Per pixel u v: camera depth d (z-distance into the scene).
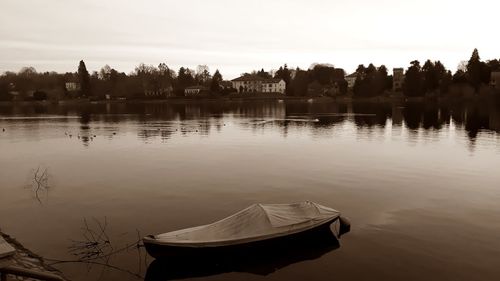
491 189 29.55
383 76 191.12
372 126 74.31
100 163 39.53
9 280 14.70
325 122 83.19
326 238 20.58
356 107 140.88
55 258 18.50
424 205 25.91
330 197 27.70
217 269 17.55
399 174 34.31
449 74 166.50
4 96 171.12
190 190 29.41
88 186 30.61
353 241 20.25
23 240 20.52
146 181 32.06
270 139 56.66
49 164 39.09
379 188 29.89
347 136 59.69
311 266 17.78
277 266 17.77
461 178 32.88
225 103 182.12
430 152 45.16
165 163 39.28
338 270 17.47
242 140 55.69
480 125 73.50
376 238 20.62
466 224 22.56
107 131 67.25
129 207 25.62
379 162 39.47
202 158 41.91
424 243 20.05
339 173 34.69
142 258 18.52
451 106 130.12
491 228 21.97
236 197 27.70
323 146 49.91
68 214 24.38
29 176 33.88
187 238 17.61
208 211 24.81
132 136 60.38
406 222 22.89
